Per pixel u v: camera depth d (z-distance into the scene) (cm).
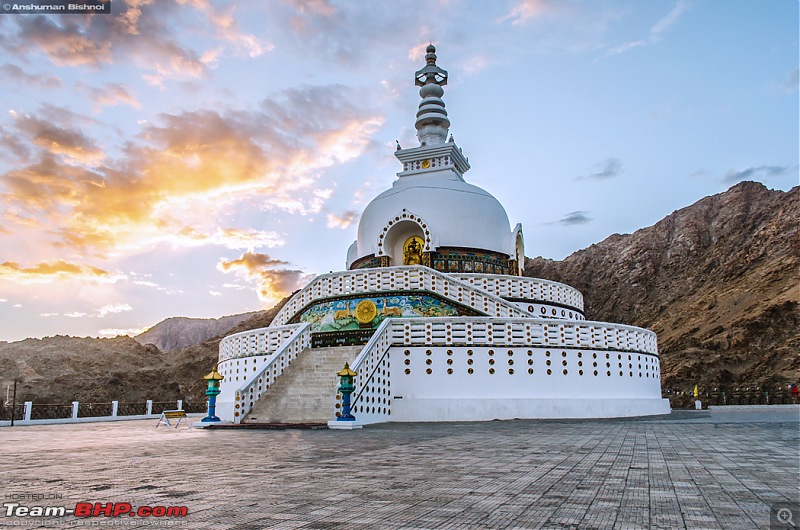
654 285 10581
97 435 2095
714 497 820
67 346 9019
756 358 6134
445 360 2711
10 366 8031
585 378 2789
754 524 674
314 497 820
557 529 653
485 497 819
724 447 1435
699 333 7206
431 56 4744
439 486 902
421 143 4584
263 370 2592
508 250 3872
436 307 2997
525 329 2753
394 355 2728
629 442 1562
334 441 1656
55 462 1233
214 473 1045
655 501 794
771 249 8681
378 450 1399
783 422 2420
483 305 3044
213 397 2552
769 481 947
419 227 3678
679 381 6147
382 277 3036
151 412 3966
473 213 3803
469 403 2653
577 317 3731
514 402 2667
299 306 3225
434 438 1711
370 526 665
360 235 4034
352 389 2258
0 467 1155
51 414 3344
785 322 6397
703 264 10188
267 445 1562
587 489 878
